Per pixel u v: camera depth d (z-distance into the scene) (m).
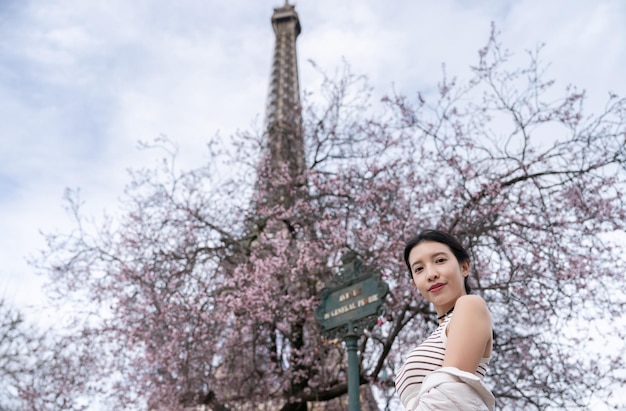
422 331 13.66
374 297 9.24
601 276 11.30
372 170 13.34
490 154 12.55
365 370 13.34
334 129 14.44
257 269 12.35
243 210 14.82
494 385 12.62
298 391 13.66
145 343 12.76
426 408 1.85
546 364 12.05
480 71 13.18
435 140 12.88
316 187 13.74
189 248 14.18
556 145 12.09
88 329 13.36
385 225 11.91
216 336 13.17
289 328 13.55
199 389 13.21
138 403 13.20
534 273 11.41
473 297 2.17
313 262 12.16
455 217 12.22
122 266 13.41
